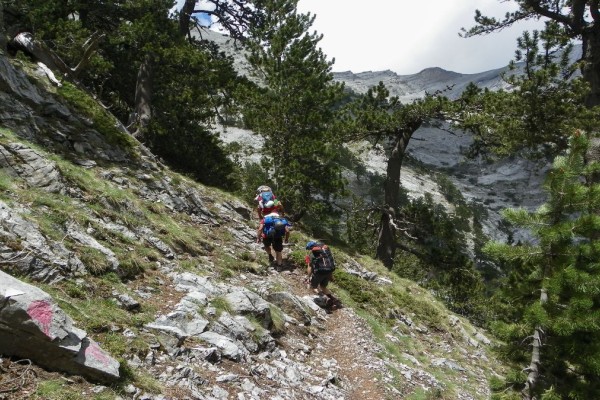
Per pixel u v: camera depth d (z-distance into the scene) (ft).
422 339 39.60
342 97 67.92
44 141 34.19
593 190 22.12
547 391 22.34
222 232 41.01
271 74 67.31
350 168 277.03
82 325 16.72
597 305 23.11
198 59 62.54
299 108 65.41
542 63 57.88
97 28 68.03
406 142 78.07
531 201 373.81
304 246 48.24
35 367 13.41
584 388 24.06
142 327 18.98
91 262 21.40
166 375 16.44
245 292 26.61
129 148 42.55
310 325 30.14
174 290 24.09
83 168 34.19
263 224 38.86
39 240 19.90
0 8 40.88
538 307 22.50
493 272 185.68
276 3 74.08
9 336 13.24
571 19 58.75
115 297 20.20
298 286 36.27
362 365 26.96
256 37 76.07
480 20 69.77
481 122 61.46
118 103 74.18
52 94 39.73
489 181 407.64
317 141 62.80
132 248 26.23
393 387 25.57
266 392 18.63
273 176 64.80
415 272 108.17
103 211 28.17
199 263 30.35
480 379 35.19
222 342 20.44
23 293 13.64
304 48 67.26
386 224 77.61
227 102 68.64
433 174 399.03
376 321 37.14
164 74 67.00
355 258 58.34
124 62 66.85
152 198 38.14
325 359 26.03
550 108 54.85
